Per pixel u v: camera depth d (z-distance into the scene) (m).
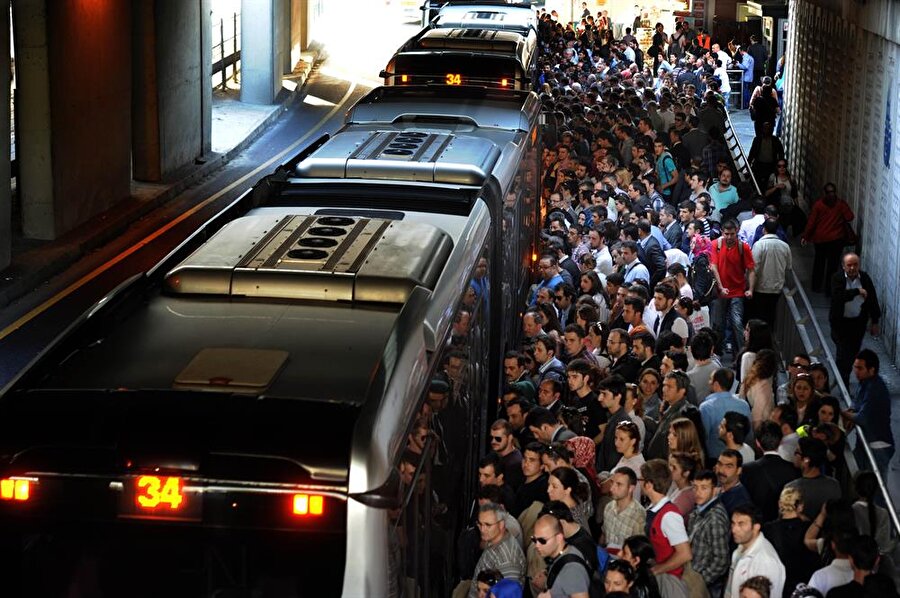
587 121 38.97
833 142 38.84
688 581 13.50
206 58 50.25
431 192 16.64
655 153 33.84
